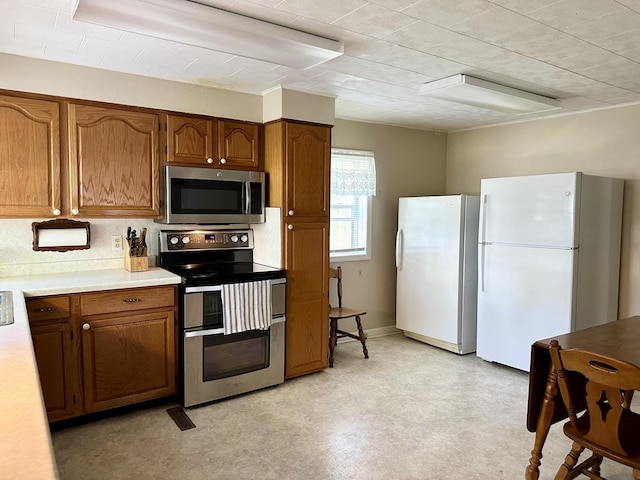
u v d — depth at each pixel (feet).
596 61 9.12
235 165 11.42
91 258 10.46
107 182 9.78
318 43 7.80
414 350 14.49
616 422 5.77
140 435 8.82
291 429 9.16
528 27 7.41
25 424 2.98
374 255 15.89
